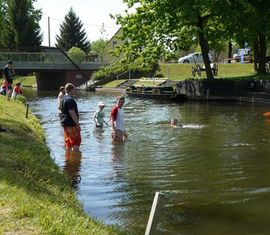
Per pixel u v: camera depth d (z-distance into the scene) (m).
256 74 39.22
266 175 11.55
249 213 8.75
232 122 22.03
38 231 5.69
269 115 24.66
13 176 7.91
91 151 14.73
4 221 5.91
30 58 61.78
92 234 6.15
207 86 35.66
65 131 13.99
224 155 14.03
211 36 38.62
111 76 58.69
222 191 10.19
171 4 34.25
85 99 40.84
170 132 18.92
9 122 14.84
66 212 6.77
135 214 8.71
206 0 33.38
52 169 9.95
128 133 18.69
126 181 11.06
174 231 7.82
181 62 63.03
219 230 7.89
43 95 50.91
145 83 50.50
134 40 36.78
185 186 10.60
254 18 36.28
